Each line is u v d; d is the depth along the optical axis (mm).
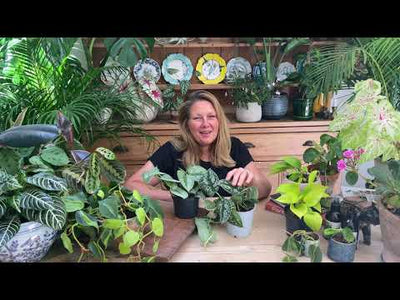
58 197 793
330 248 810
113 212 816
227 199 955
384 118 770
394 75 1100
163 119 2594
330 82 1131
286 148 2529
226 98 2670
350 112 805
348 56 1011
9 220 764
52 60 1705
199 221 944
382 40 967
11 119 1536
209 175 1009
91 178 860
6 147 792
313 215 828
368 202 917
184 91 2482
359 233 882
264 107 2539
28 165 837
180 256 848
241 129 2488
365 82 815
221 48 2523
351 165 918
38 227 771
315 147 1041
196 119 1508
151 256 826
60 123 900
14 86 1747
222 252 866
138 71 2451
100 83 2057
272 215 1080
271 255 846
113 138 2248
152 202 936
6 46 1530
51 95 1827
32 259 794
